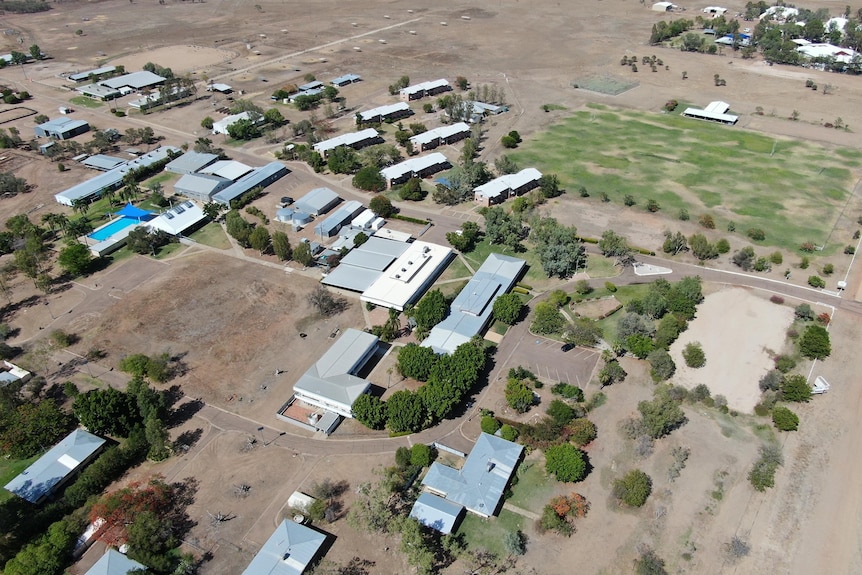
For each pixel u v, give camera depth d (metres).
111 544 91.88
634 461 106.19
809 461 105.94
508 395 114.56
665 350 130.12
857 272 154.75
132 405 112.06
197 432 112.38
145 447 107.69
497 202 191.00
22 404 115.44
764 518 96.69
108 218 183.25
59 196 189.12
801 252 163.50
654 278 154.00
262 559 88.50
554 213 183.88
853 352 129.38
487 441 106.06
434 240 171.00
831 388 120.69
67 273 158.12
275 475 104.12
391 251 159.50
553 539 93.88
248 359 129.50
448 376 116.31
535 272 157.88
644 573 87.88
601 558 91.25
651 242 169.25
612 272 156.75
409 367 119.69
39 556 87.75
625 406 117.12
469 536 93.94
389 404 110.25
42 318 142.25
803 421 113.62
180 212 178.50
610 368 121.31
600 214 182.88
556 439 108.25
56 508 96.88
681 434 111.44
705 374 124.69
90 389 121.50
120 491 97.12
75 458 104.75
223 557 91.44
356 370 124.06
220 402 119.00
